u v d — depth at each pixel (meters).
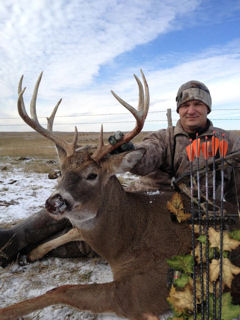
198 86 1.48
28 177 3.96
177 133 1.51
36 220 1.58
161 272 1.12
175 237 1.20
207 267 0.80
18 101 1.26
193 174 1.14
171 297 0.88
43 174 4.19
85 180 1.22
